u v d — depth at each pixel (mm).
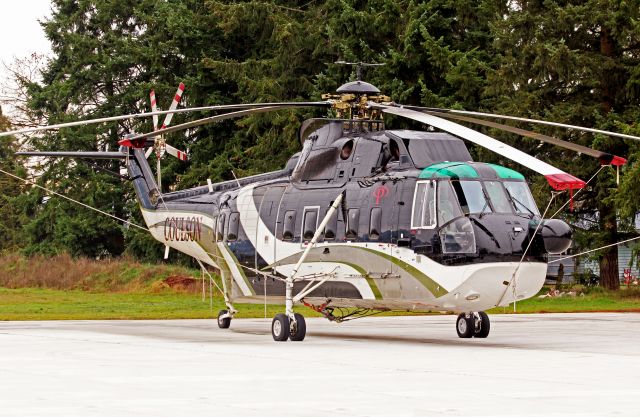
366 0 75500
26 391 17828
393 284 29031
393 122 70250
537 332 34812
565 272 71312
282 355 25344
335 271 30688
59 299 63156
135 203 91750
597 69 60312
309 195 32062
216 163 83125
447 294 27719
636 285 69062
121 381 19422
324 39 77812
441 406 15906
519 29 61781
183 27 86250
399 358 24344
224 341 30875
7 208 114750
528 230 27500
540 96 62594
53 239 94750
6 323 40625
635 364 22734
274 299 33719
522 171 63000
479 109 66938
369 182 30141
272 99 78938
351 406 15930
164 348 27781
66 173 94562
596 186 61750
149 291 70750
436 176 28281
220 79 87125
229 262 35188
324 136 32469
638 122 57781
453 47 71125
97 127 92062
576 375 20359
